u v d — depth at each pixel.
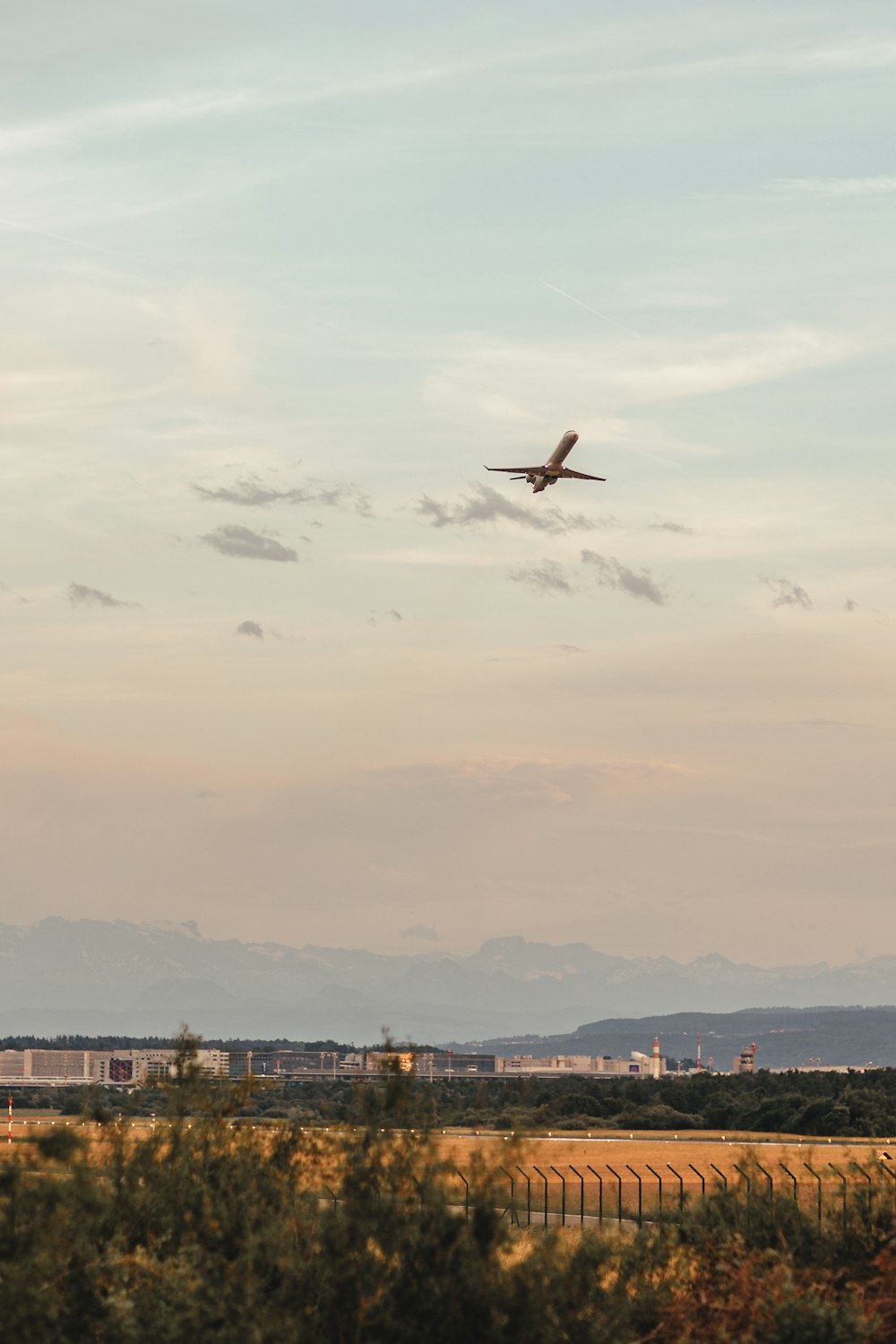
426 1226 39.66
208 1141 45.38
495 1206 39.97
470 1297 38.34
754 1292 44.44
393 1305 38.59
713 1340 43.47
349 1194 40.78
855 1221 52.84
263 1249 40.16
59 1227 38.19
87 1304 38.59
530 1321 38.47
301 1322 38.16
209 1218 42.44
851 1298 43.69
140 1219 43.03
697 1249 47.72
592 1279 40.97
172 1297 38.25
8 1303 35.94
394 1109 43.94
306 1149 44.84
